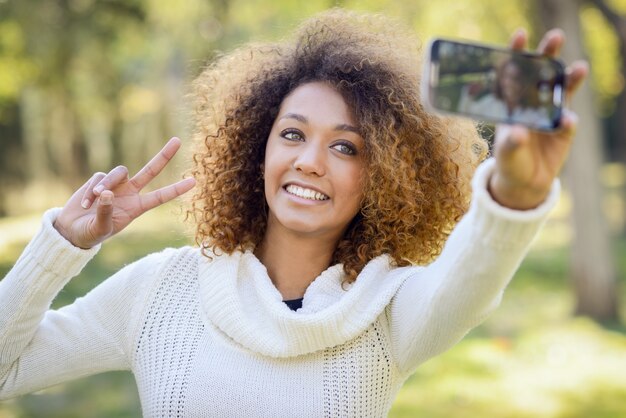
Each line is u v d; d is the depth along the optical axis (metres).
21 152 18.91
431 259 2.02
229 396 1.78
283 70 1.99
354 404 1.77
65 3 11.84
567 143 1.28
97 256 11.91
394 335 1.78
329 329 1.75
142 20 12.20
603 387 5.49
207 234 1.96
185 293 1.91
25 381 1.85
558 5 6.89
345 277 1.87
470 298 1.47
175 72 14.87
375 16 2.15
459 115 1.22
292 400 1.77
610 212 15.77
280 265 1.92
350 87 1.84
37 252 1.74
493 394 5.29
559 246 12.24
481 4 7.68
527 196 1.33
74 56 12.33
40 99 17.81
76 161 20.78
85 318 1.90
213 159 2.04
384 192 1.86
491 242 1.38
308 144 1.82
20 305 1.75
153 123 18.66
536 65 1.23
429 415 4.88
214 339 1.84
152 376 1.85
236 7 8.99
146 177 1.79
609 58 10.95
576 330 6.94
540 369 5.86
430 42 1.21
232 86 2.09
